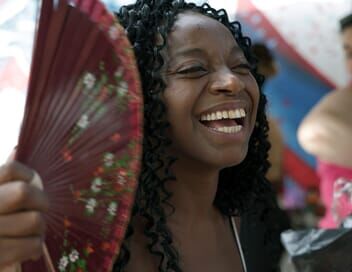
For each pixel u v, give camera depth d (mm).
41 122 1021
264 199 1517
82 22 1018
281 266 1504
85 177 1056
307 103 3344
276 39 3404
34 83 1009
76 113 1039
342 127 2914
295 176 3270
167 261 1267
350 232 1458
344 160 2727
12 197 891
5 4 2807
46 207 921
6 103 2797
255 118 1353
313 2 3400
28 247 913
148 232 1260
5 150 2648
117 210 1056
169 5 1309
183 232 1322
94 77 1032
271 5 3400
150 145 1267
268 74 3299
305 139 2986
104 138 1046
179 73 1255
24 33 2832
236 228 1465
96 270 1074
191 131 1253
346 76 3301
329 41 3363
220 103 1256
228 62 1305
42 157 1028
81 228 1070
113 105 1035
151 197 1264
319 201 3113
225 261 1373
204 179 1317
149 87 1256
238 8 3414
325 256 1442
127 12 1345
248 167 1466
